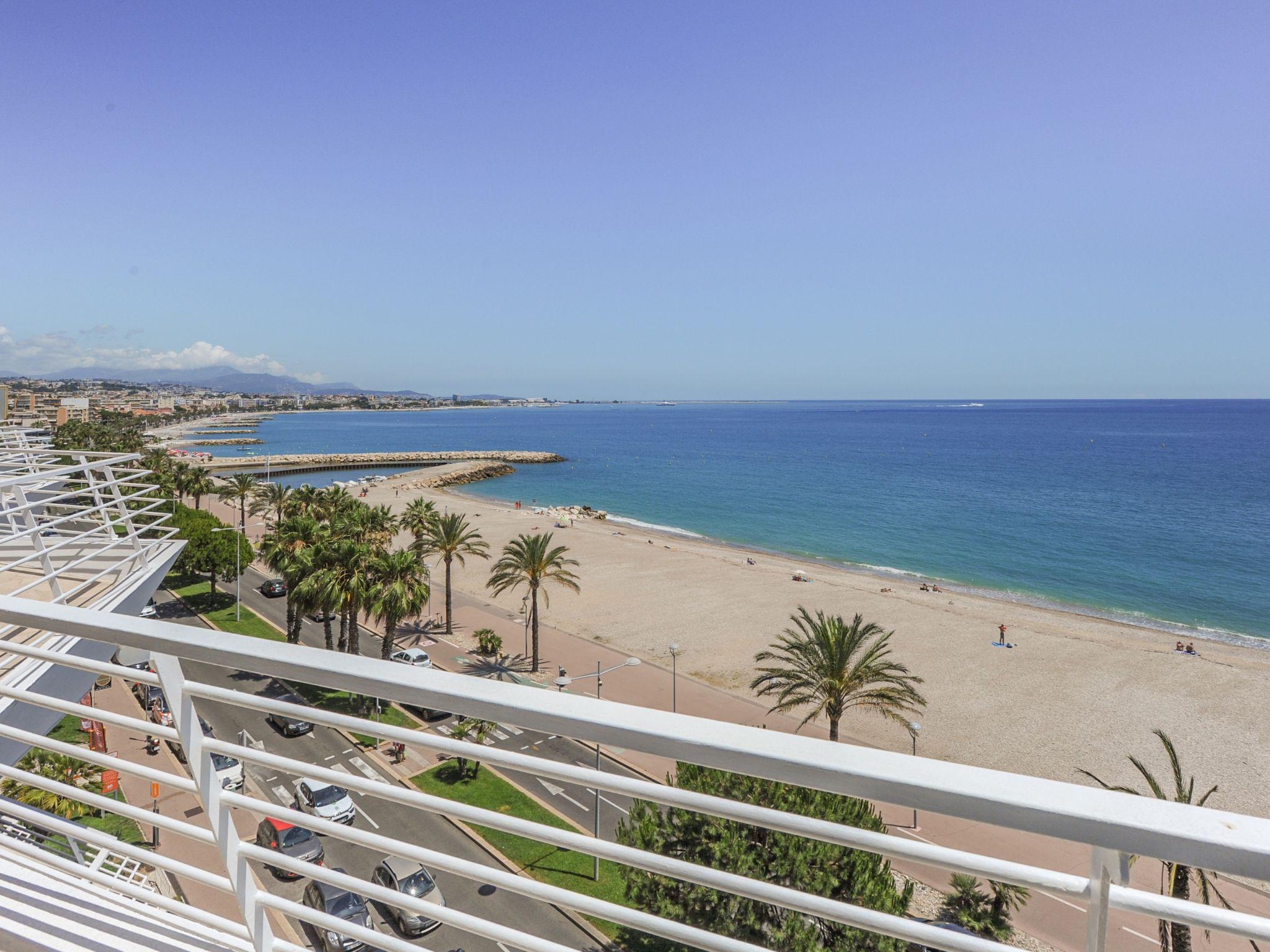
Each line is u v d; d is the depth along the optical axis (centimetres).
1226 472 11731
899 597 4556
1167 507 8475
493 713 145
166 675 179
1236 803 2223
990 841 1712
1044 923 1369
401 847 172
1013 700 2919
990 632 3822
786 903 131
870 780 117
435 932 1194
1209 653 3628
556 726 139
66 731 2034
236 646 170
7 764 501
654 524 7881
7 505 1003
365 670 158
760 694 2116
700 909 896
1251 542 6606
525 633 3712
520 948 160
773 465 13500
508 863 1496
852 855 912
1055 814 107
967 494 9650
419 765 2033
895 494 9800
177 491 6022
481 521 7362
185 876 194
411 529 4022
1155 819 103
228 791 190
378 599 2666
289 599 3008
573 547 6059
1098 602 4822
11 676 515
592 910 150
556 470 13262
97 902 230
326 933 1159
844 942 859
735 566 5384
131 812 202
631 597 4441
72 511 1373
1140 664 3350
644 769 2048
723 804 129
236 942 201
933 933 119
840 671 1986
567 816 1769
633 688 3025
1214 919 102
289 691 2595
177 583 4300
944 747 2533
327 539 3155
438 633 3706
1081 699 2941
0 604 204
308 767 174
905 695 2012
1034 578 5431
